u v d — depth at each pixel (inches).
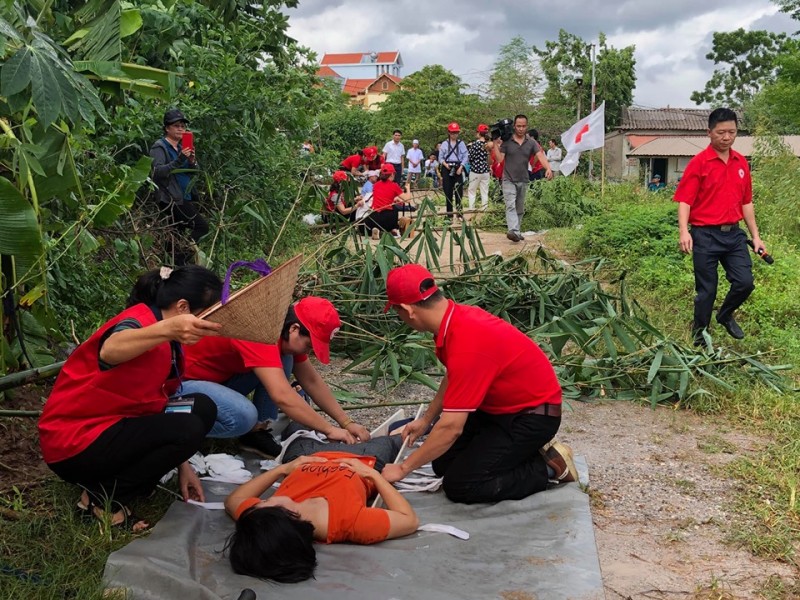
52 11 187.9
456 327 146.5
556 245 470.9
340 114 1039.0
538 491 155.6
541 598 119.8
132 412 137.1
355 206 406.6
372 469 145.2
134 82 195.0
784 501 157.8
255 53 414.0
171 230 289.3
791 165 575.5
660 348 222.4
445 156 554.9
